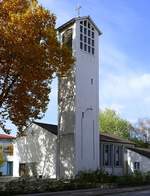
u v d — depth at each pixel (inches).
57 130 2049.7
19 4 1684.3
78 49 2004.2
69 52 1792.6
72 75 1983.3
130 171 2372.0
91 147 2003.0
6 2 1658.5
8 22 1608.0
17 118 1688.0
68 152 1956.2
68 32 2058.3
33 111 1715.1
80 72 1998.0
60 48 1758.1
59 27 2074.3
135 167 2394.2
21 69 1608.0
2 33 1582.2
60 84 2034.9
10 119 1692.9
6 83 1657.2
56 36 1748.3
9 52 1581.0
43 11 1680.6
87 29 2081.7
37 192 1288.1
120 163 2342.5
